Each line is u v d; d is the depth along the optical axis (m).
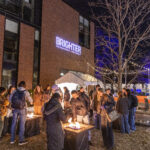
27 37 13.51
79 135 3.92
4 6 12.08
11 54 12.30
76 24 19.44
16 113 4.94
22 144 4.80
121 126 6.12
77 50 19.30
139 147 4.76
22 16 13.41
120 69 9.12
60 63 16.59
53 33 16.00
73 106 4.87
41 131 6.16
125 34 9.27
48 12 15.61
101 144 4.95
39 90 7.71
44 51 14.87
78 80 10.68
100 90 5.64
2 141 5.09
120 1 9.19
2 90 4.69
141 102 11.56
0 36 11.50
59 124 3.59
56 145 3.45
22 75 12.81
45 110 3.63
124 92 6.43
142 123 7.38
